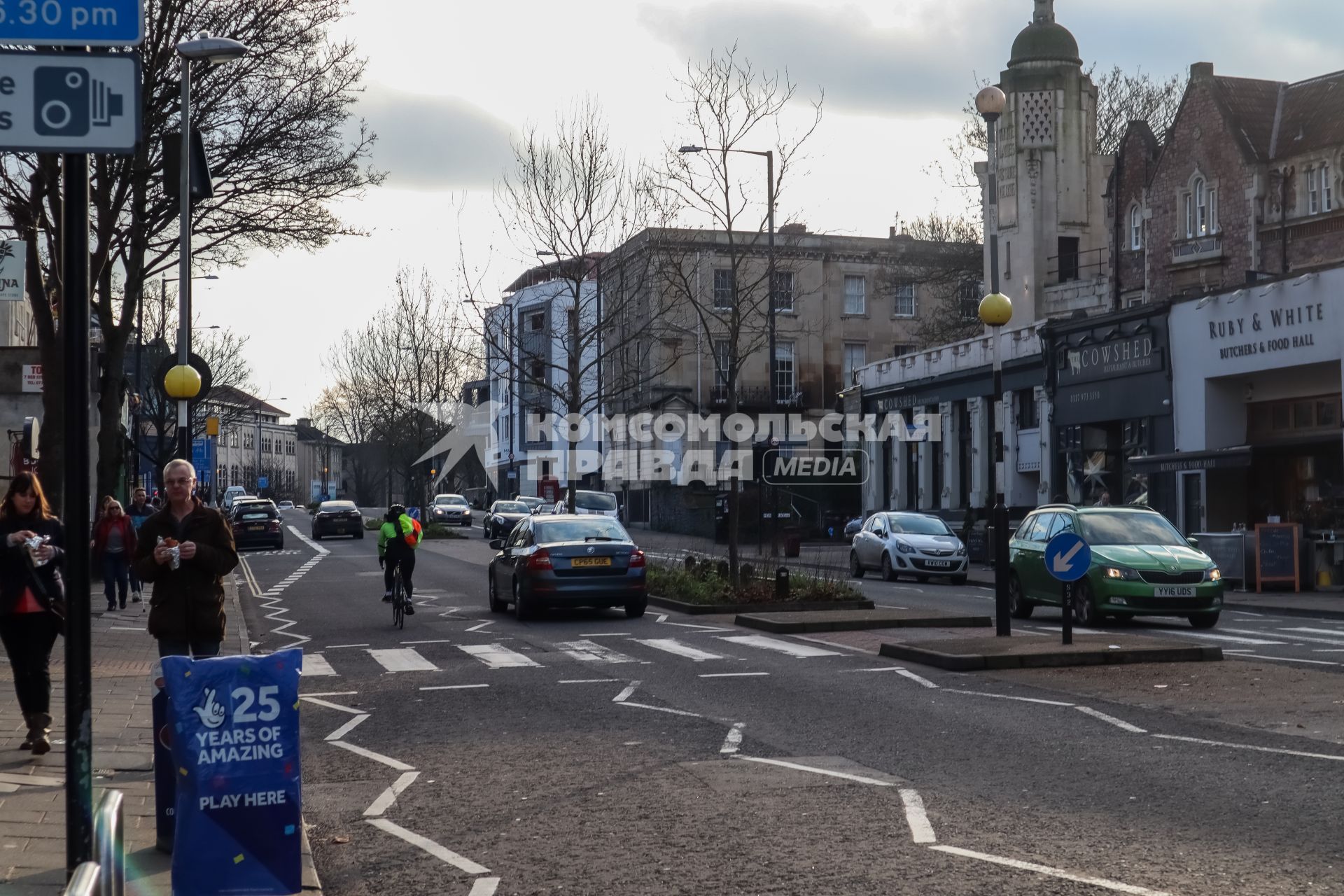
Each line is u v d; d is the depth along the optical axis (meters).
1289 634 18.58
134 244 28.14
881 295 68.06
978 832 7.21
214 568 8.83
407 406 61.72
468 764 9.79
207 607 8.85
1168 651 14.88
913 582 34.09
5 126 5.18
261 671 6.03
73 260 5.18
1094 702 12.06
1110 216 45.00
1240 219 38.03
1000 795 8.18
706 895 6.18
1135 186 43.72
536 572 21.66
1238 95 39.44
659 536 60.34
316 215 28.23
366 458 103.69
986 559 39.78
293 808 6.02
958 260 62.12
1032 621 21.61
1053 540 15.44
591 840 7.33
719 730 10.98
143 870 6.66
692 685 13.84
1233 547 28.05
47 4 5.20
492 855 7.10
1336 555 27.52
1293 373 32.19
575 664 15.93
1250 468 34.06
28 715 9.57
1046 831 7.20
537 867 6.82
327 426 99.12
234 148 26.62
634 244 33.62
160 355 49.69
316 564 41.56
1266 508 33.59
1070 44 49.94
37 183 22.36
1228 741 9.85
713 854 6.92
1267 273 33.56
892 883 6.24
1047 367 41.56
